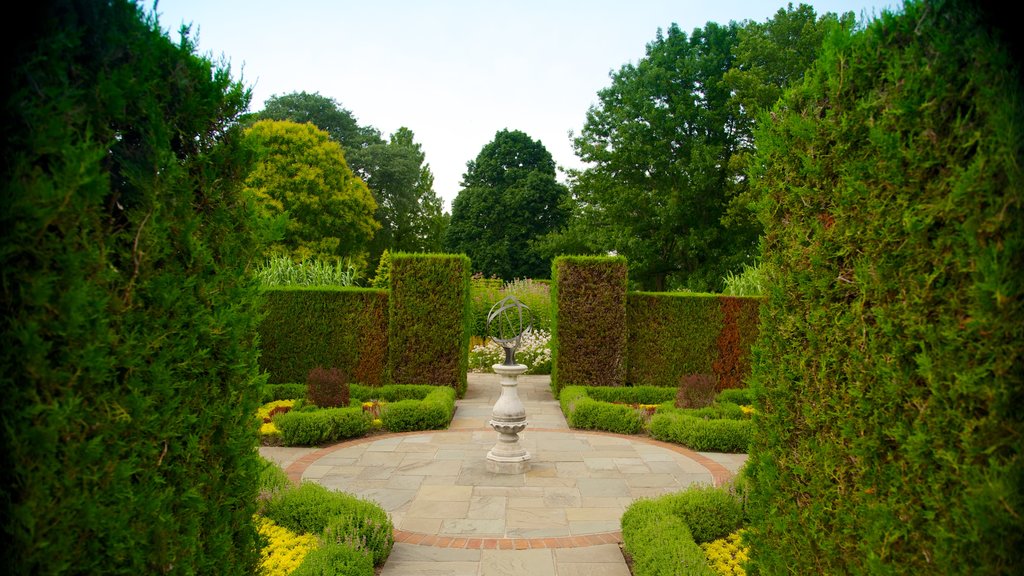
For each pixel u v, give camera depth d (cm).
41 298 174
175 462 237
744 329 1238
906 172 215
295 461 718
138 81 216
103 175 189
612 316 1202
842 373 248
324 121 3497
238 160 283
